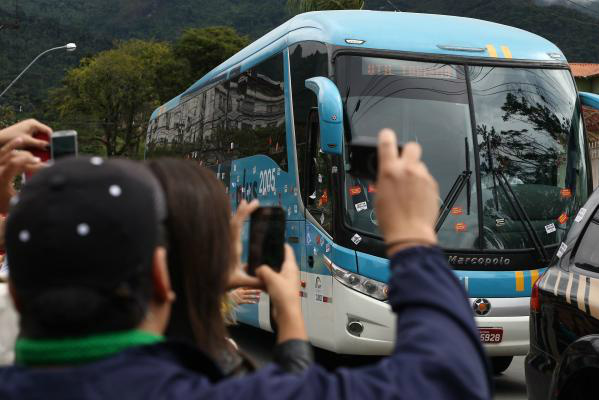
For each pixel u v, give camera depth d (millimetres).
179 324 1803
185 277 1780
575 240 5328
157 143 17531
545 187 9062
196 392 1304
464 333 1342
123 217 1303
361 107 8867
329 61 8953
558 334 5082
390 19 9578
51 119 89750
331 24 9289
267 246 2029
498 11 96000
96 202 1289
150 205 1367
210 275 1788
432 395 1263
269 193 10406
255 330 13406
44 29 168750
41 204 1282
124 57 80875
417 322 1344
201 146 13688
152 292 1425
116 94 80062
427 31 9445
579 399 4844
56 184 1294
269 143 10461
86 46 175000
